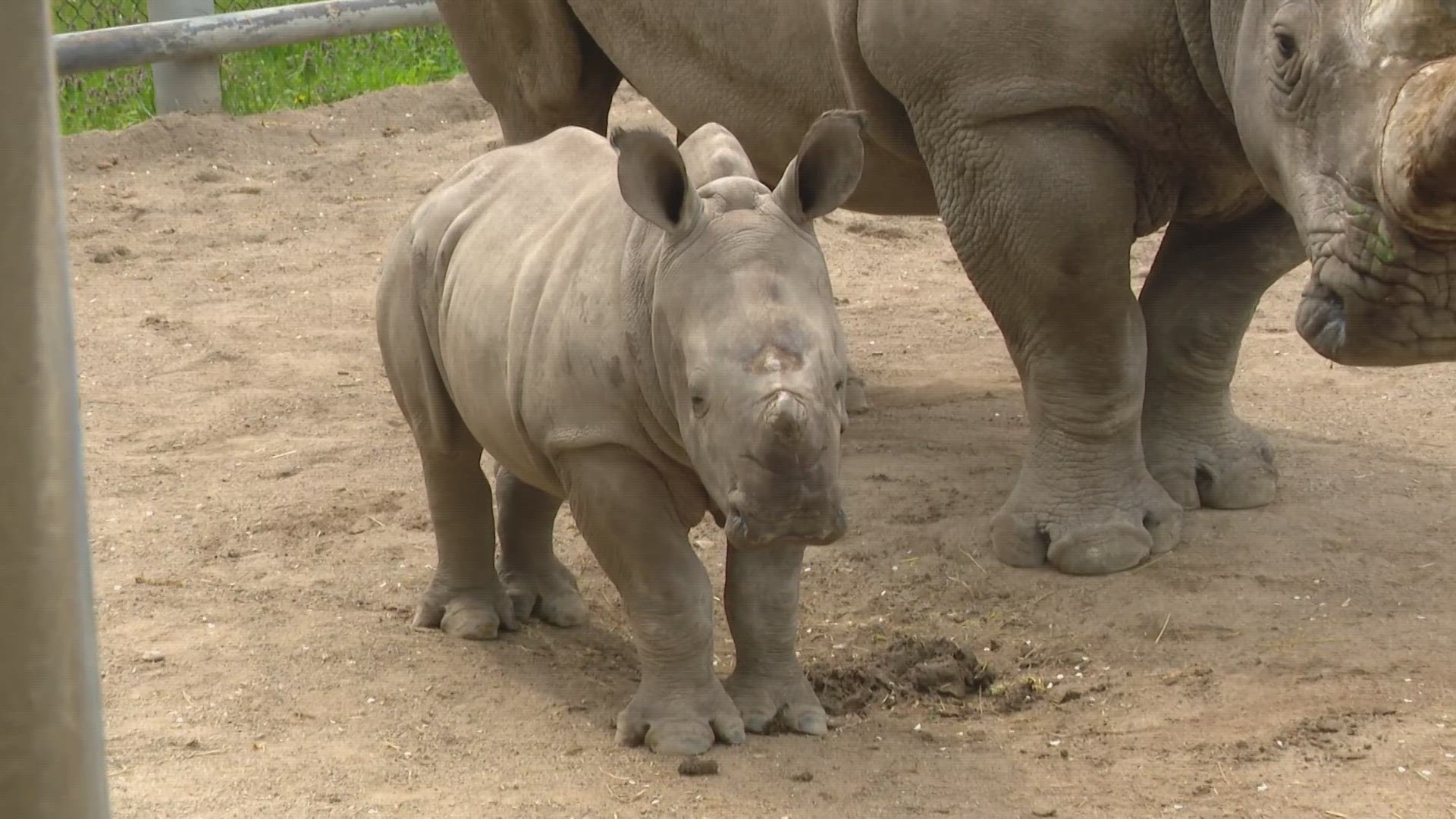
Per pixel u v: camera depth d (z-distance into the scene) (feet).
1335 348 21.11
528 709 23.41
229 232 54.24
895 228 55.06
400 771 21.27
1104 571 28.43
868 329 45.50
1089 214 27.43
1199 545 29.37
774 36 32.42
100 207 56.29
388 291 25.99
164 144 61.93
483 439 24.03
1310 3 21.68
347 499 32.83
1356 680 23.80
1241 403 38.04
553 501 27.53
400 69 71.87
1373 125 20.12
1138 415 29.37
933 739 22.66
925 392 39.96
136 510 32.24
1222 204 29.37
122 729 22.49
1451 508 30.81
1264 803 20.13
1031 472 29.71
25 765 4.00
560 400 21.39
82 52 60.39
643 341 20.52
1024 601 27.91
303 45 71.05
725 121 34.47
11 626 3.96
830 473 18.15
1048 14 26.84
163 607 27.22
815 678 24.73
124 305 47.01
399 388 26.17
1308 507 30.94
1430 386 39.01
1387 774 20.80
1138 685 24.41
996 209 28.04
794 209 20.06
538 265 22.43
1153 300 32.09
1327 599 26.94
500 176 25.11
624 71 36.88
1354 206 20.49
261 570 29.22
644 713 22.13
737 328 18.71
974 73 27.53
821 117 19.70
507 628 26.71
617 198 21.95
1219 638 25.84
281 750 21.88
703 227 19.81
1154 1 26.30
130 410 38.73
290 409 38.91
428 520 31.86
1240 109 23.85
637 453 21.30
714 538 30.96
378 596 28.12
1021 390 40.04
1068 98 27.07
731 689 22.88
